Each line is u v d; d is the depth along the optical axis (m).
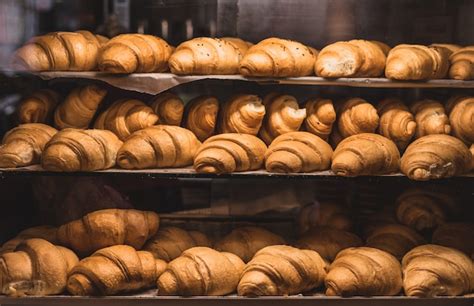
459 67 1.80
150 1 1.88
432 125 1.83
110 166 1.76
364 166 1.75
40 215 1.85
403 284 1.74
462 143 1.79
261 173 1.77
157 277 1.75
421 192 1.93
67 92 1.86
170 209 1.90
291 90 1.91
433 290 1.71
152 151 1.75
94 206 1.81
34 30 1.79
